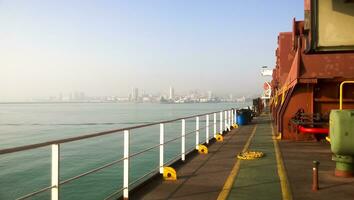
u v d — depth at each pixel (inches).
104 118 5565.9
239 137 737.0
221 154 509.4
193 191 305.9
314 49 295.0
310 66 580.7
